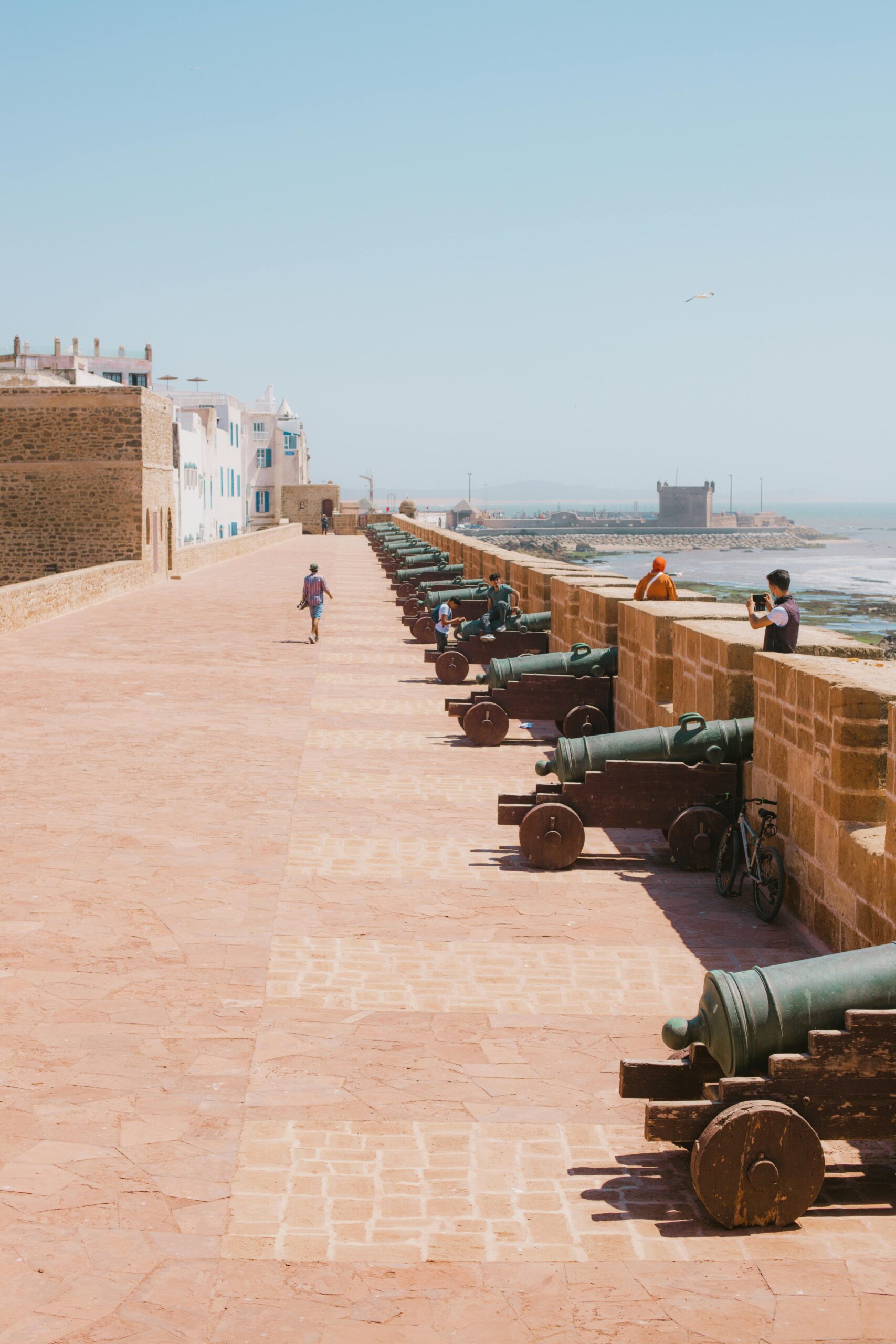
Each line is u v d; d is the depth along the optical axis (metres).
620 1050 6.44
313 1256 4.55
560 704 15.06
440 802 12.00
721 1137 4.76
